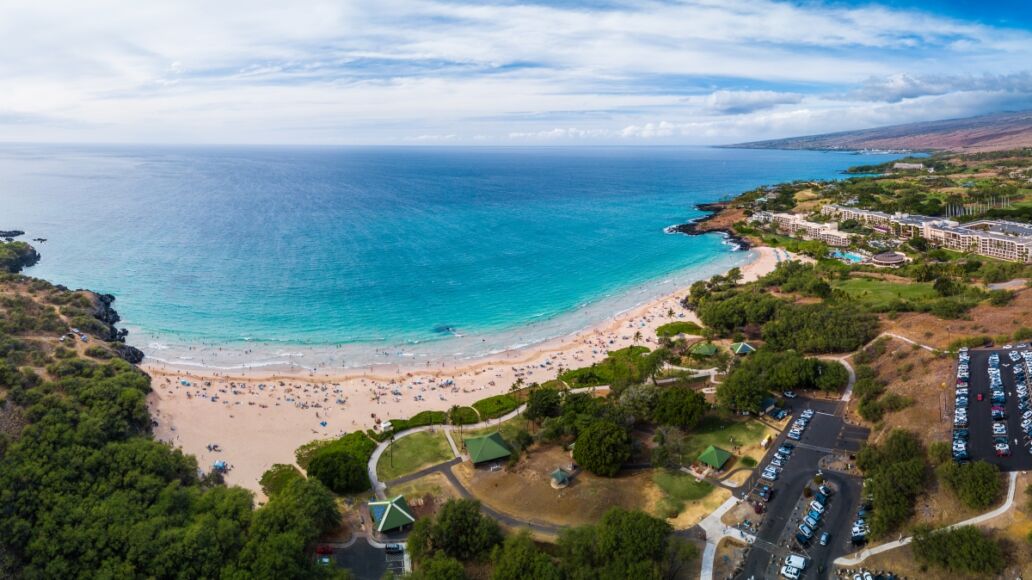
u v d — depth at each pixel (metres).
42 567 96.94
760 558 101.56
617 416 140.38
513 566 94.00
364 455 139.12
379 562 106.38
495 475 130.38
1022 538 91.00
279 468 134.75
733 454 132.62
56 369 160.62
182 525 106.06
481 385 184.00
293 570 95.31
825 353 181.50
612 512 103.62
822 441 135.88
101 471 116.50
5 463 110.69
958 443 113.56
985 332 164.25
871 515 105.00
